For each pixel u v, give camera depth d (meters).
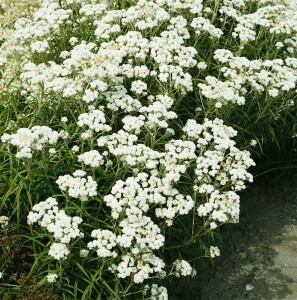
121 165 0.65
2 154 0.63
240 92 0.75
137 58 0.75
